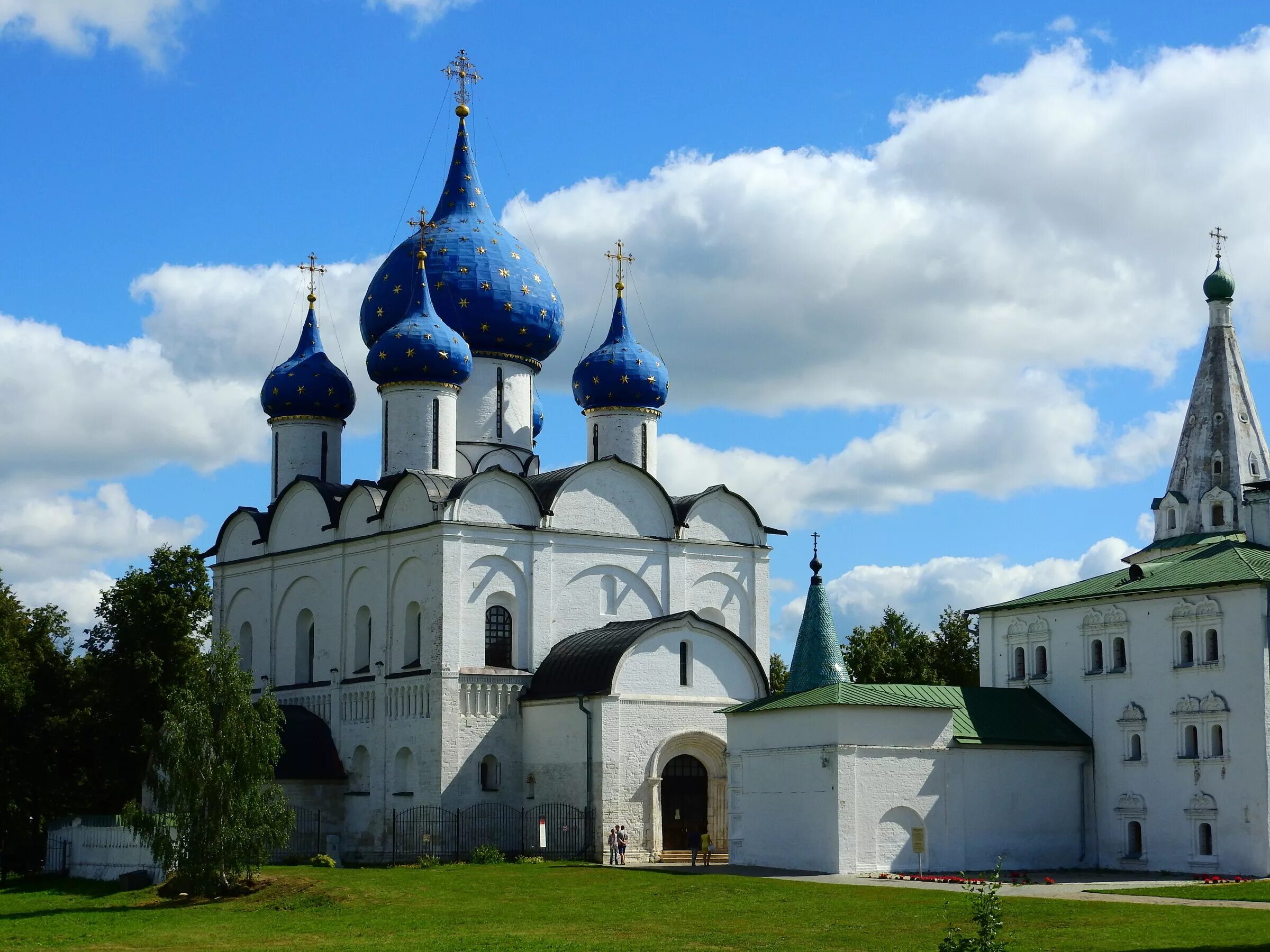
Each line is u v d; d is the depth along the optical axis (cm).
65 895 6091
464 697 7200
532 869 6328
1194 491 7169
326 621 7981
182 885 5625
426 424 7850
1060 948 3741
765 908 4772
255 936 4459
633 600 7775
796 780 6134
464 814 7125
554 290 8712
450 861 7038
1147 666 6303
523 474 8431
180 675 7925
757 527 8225
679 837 7156
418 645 7481
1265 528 6625
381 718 7488
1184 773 6116
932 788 6100
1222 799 5972
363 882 5734
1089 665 6538
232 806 5409
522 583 7462
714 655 7319
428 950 3962
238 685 5500
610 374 8519
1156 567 6544
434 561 7288
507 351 8556
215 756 5431
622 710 6975
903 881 5606
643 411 8562
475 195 8906
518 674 7356
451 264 8494
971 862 6125
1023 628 6862
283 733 7688
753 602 8119
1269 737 5866
